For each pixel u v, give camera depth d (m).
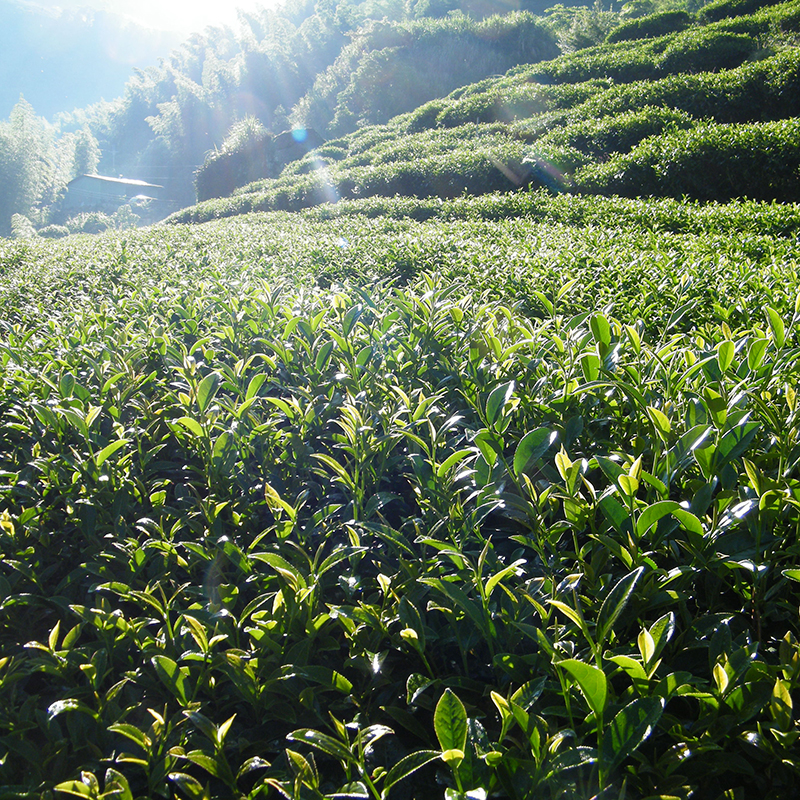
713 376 2.10
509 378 2.62
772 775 1.31
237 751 1.55
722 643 1.39
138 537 2.26
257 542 1.99
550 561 1.78
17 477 2.21
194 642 1.63
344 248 6.64
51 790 1.36
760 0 29.30
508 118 23.41
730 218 7.96
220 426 2.34
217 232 10.57
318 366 2.76
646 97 17.27
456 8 81.88
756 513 1.52
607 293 3.89
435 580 1.46
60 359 3.03
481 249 6.05
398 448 2.61
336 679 1.46
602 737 1.15
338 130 57.91
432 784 1.48
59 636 2.00
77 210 91.44
